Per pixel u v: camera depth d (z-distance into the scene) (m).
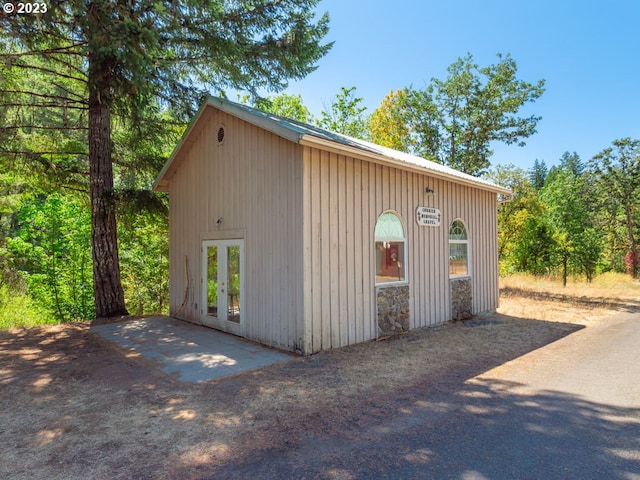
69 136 10.65
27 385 4.71
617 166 25.08
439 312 8.62
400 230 7.79
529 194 19.69
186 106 10.09
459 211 9.41
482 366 5.34
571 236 20.52
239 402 4.08
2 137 8.63
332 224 6.43
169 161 9.14
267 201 6.73
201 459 2.90
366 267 7.00
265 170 6.78
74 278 15.32
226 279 7.79
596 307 11.04
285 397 4.21
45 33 6.92
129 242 14.26
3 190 10.80
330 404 3.99
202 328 8.21
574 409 3.78
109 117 9.73
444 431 3.32
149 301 15.35
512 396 4.16
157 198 9.67
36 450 3.07
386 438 3.20
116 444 3.16
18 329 8.18
